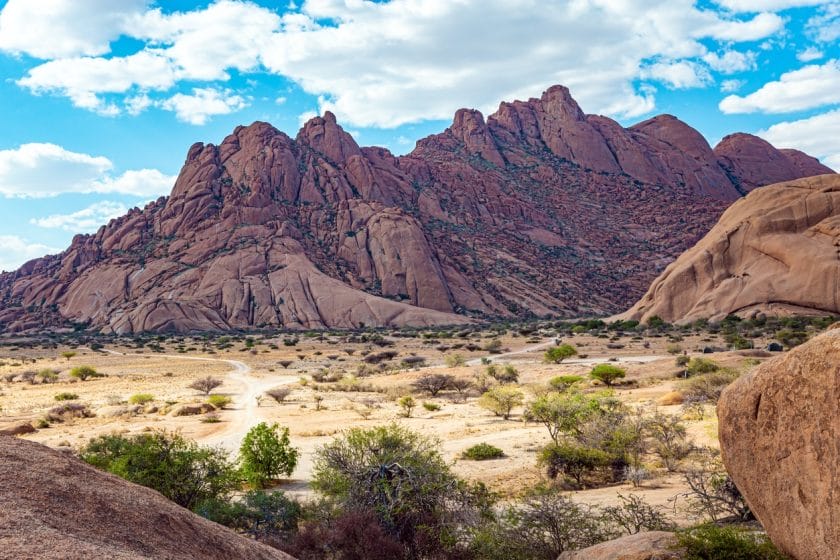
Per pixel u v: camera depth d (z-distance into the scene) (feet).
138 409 139.85
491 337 394.73
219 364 290.35
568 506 37.58
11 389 196.54
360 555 36.09
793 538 18.67
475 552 36.83
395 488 41.60
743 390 20.83
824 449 17.31
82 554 12.71
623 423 80.12
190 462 54.80
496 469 76.13
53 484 16.33
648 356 244.83
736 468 21.24
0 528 12.85
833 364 17.08
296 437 104.88
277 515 46.85
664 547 25.76
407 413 128.06
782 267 383.04
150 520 17.01
